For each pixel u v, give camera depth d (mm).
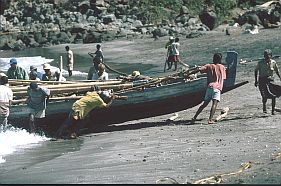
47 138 29141
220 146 23297
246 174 18156
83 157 23906
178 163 20938
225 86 30641
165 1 126562
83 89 31062
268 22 95438
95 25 121562
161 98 30641
